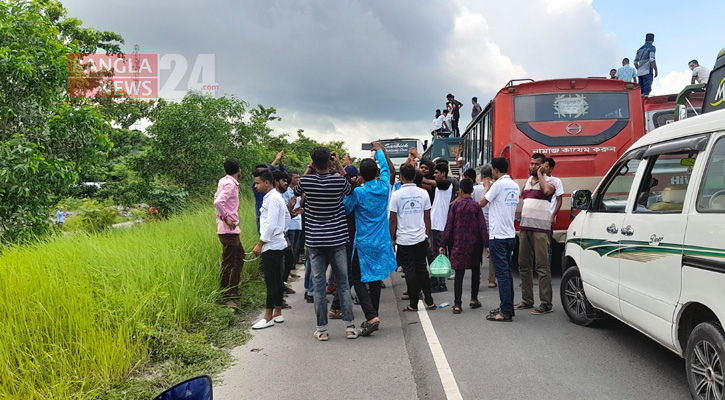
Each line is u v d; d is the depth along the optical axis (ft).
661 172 14.99
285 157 95.50
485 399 13.66
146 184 51.42
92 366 14.88
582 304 20.27
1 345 13.62
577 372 15.47
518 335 19.39
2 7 33.83
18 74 31.68
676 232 13.20
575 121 31.58
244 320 22.63
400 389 14.51
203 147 52.70
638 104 31.65
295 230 31.22
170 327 18.61
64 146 35.37
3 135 32.65
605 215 17.81
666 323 13.58
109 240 26.20
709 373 12.09
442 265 23.58
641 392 13.91
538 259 22.53
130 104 82.58
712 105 20.94
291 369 16.33
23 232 31.99
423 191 23.47
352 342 19.16
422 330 20.40
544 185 22.18
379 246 19.95
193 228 32.07
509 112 32.30
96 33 79.05
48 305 15.97
